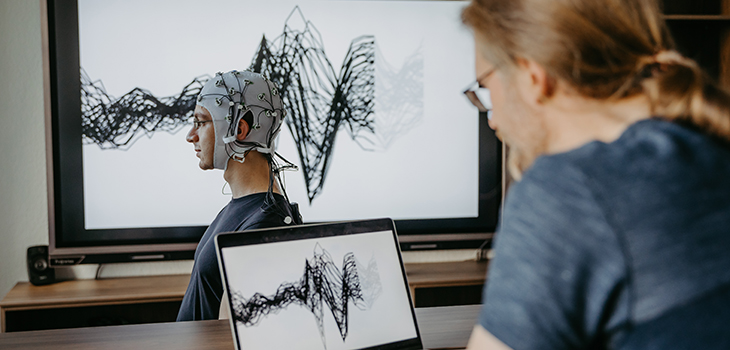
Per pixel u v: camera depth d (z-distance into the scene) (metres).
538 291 0.42
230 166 1.26
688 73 0.49
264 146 1.25
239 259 0.81
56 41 2.07
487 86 0.57
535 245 0.43
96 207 2.13
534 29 0.47
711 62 2.38
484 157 2.41
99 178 2.13
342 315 0.85
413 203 2.37
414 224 2.38
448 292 2.35
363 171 2.33
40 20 2.06
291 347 0.79
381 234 0.93
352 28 2.28
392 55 2.32
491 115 0.60
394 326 0.87
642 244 0.40
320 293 0.85
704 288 0.39
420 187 2.38
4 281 2.17
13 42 2.12
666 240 0.40
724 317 0.39
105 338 0.98
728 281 0.40
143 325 1.05
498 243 0.47
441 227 2.40
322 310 0.84
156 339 0.97
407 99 2.34
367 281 0.89
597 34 0.46
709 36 2.38
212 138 1.23
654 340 0.40
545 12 0.47
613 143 0.46
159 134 2.16
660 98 0.48
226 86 1.22
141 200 2.16
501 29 0.50
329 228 0.90
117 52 2.11
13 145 2.14
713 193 0.42
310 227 0.88
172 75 2.16
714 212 0.41
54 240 2.08
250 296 0.80
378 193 2.35
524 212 0.45
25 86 2.14
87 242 2.13
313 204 2.30
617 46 0.47
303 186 2.28
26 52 2.13
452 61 2.35
